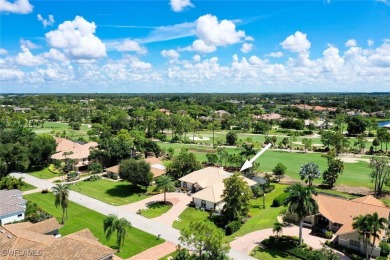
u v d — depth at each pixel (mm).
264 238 63969
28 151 117438
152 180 95875
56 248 47781
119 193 93188
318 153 150750
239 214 72438
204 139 191875
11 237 50844
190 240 47688
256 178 98500
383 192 92312
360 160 133250
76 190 96000
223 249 48281
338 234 60781
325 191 93750
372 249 54250
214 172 97312
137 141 142000
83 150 125062
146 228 69375
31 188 98000
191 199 87875
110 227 59594
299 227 64250
